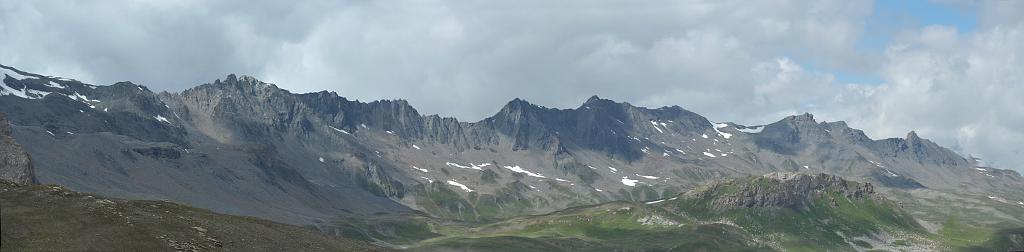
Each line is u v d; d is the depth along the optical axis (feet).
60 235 410.11
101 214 451.94
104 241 416.67
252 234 519.19
